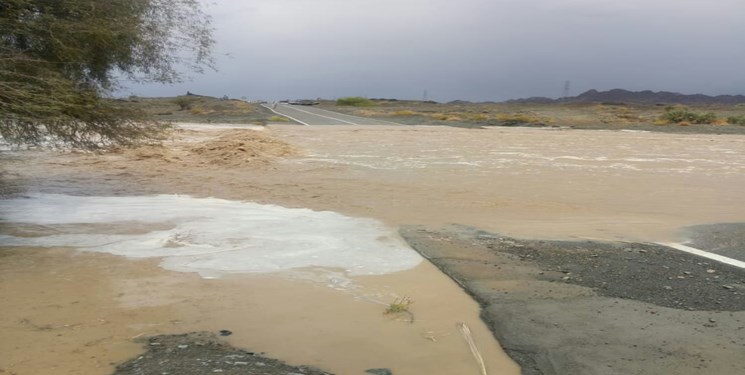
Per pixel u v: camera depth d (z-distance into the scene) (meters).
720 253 8.52
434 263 7.71
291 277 7.01
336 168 18.62
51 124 9.09
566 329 5.49
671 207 12.94
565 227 10.40
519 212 11.95
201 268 7.28
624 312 5.95
